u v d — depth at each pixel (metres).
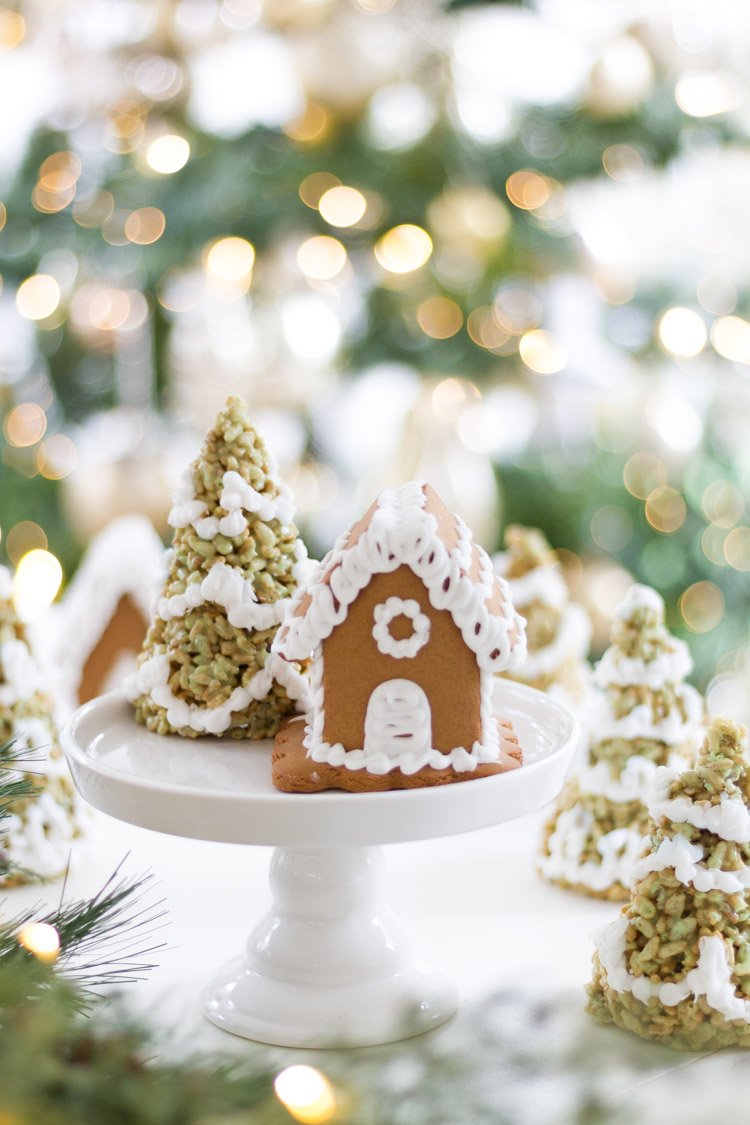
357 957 0.78
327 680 0.75
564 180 1.22
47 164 1.26
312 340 1.25
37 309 1.27
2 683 0.86
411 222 1.16
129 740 0.81
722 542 1.42
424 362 1.22
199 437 1.31
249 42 1.19
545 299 1.28
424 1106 0.67
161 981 0.79
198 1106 0.63
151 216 1.21
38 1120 0.63
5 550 1.46
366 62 1.10
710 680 1.43
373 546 0.74
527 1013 0.77
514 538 0.95
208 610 0.81
